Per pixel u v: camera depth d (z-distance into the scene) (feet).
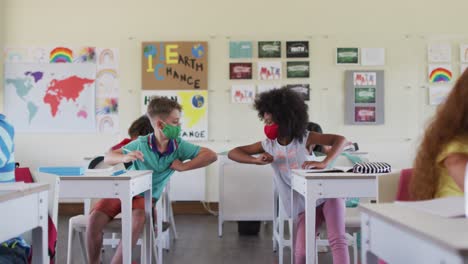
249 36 16.37
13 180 5.47
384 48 16.21
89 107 16.31
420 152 4.21
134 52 16.40
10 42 16.37
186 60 16.30
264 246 11.46
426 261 2.48
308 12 16.34
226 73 16.35
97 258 7.40
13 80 16.31
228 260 10.06
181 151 8.22
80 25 16.43
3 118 5.49
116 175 6.76
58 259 10.03
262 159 7.65
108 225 7.43
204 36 16.40
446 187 4.02
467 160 3.73
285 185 7.79
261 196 12.56
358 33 16.26
